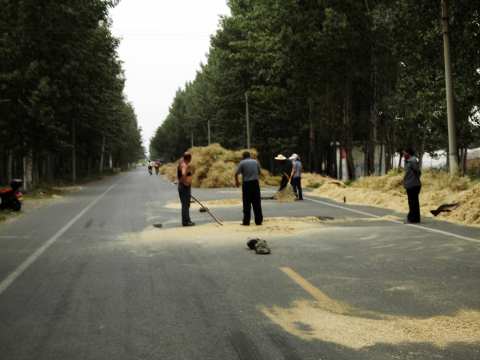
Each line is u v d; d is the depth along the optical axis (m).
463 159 42.38
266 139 49.50
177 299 6.26
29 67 27.02
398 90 29.89
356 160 43.78
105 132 56.19
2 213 17.47
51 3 26.56
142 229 13.06
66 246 10.50
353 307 5.82
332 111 36.59
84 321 5.44
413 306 5.82
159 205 20.56
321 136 44.84
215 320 5.40
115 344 4.74
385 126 34.69
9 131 28.70
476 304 5.87
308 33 30.64
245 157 13.45
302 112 43.75
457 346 4.55
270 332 4.99
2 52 26.78
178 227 13.32
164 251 9.72
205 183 34.53
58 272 7.95
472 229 11.91
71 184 45.28
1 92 27.67
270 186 35.28
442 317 5.39
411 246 9.80
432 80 26.44
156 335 4.96
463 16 20.69
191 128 83.50
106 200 24.09
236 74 47.66
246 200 13.34
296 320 5.36
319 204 19.58
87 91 35.25
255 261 8.60
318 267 8.04
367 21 29.70
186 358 4.38
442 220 13.70
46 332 5.10
